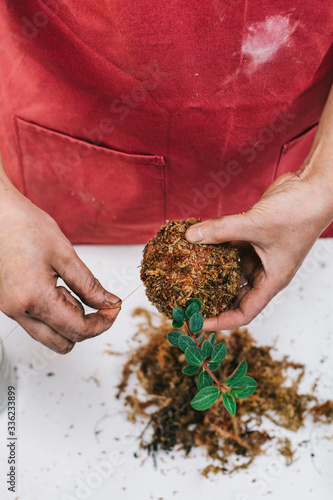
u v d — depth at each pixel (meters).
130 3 0.54
